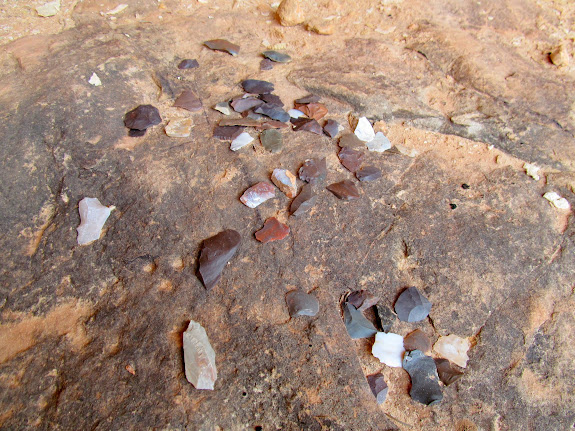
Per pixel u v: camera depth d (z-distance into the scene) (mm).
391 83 584
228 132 491
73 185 443
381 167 488
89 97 502
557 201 482
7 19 604
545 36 688
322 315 384
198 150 477
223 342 364
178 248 410
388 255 423
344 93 554
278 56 608
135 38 600
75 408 332
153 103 527
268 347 364
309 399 344
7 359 358
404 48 646
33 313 379
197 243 415
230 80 571
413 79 600
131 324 370
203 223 425
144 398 336
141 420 327
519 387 380
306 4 720
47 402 338
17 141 456
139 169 454
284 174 452
